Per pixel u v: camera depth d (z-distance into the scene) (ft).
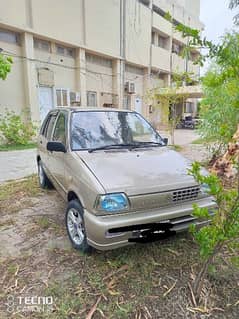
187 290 7.31
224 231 5.95
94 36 46.11
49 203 13.91
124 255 8.84
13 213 12.62
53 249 9.32
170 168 9.17
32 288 7.45
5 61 24.39
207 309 6.72
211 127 19.42
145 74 62.85
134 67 60.13
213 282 7.61
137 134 11.87
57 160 11.25
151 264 8.40
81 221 8.74
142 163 9.27
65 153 10.18
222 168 16.12
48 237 10.21
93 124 11.26
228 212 5.91
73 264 8.46
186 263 8.46
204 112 20.34
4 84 35.24
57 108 13.88
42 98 40.16
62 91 42.93
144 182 8.04
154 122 61.87
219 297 7.11
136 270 8.13
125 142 11.12
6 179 19.40
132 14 54.70
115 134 11.28
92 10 45.01
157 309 6.70
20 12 34.73
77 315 6.54
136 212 7.76
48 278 7.84
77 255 8.91
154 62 64.49
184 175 8.75
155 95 40.24
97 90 50.26
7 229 10.95
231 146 16.24
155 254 8.93
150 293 7.21
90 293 7.23
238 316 6.55
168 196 8.07
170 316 6.51
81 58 44.55
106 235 7.39
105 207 7.50
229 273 7.99
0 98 35.04
